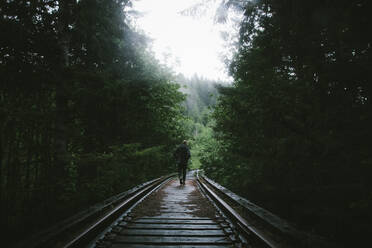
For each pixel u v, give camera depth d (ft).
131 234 13.75
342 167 11.52
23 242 9.73
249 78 18.48
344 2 8.98
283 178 17.88
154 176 59.52
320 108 11.63
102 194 22.27
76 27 22.02
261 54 15.90
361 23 9.06
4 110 12.17
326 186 12.76
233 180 33.83
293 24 11.73
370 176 10.12
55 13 17.34
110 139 25.11
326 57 10.94
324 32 10.61
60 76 16.34
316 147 12.36
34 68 14.49
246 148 22.74
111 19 25.11
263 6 13.58
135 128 33.50
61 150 18.37
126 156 28.50
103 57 27.37
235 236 13.25
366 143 9.75
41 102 15.92
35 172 15.35
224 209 19.74
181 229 14.94
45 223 13.71
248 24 15.11
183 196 29.68
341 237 11.69
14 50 13.96
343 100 10.48
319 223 13.67
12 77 13.47
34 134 15.42
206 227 15.31
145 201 25.70
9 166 12.99
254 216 15.85
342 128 10.48
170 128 59.62
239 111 21.16
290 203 16.83
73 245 10.57
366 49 9.55
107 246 11.65
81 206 18.43
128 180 34.63
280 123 15.17
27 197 14.30
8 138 12.94
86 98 19.36
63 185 16.97
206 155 53.21
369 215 11.18
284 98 14.01
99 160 20.63
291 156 14.66
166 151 65.41
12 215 13.05
